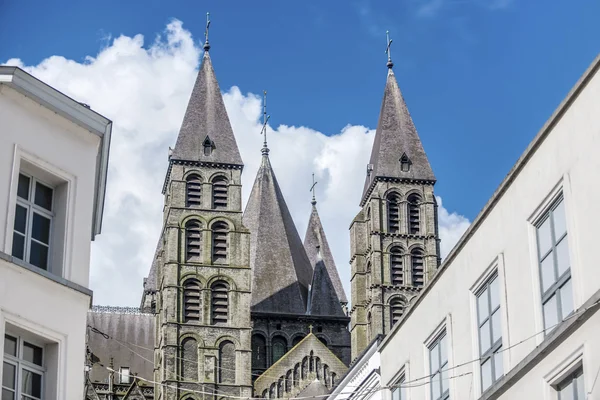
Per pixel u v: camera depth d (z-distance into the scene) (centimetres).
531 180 3662
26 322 3522
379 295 13738
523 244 3697
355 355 13800
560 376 3391
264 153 15388
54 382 3566
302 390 12675
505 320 3791
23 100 3709
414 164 14325
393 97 14888
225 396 12081
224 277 13238
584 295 3319
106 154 4066
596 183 3294
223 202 13538
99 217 4319
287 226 14825
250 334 13138
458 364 4144
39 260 3700
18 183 3691
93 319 14838
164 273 13250
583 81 3359
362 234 14338
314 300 14138
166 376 12788
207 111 13975
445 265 4312
